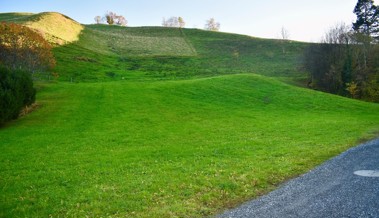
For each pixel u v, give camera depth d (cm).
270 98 5806
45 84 6022
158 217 1259
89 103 4691
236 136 3027
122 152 2386
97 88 5709
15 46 5700
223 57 12862
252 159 2097
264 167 1883
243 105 5238
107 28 18788
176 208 1328
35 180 1744
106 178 1758
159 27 19538
